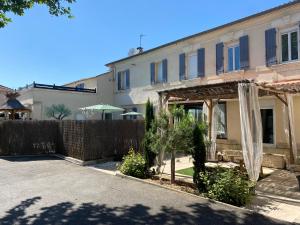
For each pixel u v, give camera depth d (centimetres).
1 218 606
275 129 1252
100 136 1358
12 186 877
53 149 1622
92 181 942
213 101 1288
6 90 2647
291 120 1103
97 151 1338
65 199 742
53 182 930
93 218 609
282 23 1233
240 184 719
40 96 2012
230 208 673
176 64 1780
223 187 716
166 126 900
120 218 610
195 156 825
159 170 1011
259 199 745
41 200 734
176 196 768
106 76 2339
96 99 2277
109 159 1362
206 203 709
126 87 2216
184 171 1091
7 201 724
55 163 1302
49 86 2059
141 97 2062
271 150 1262
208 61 1567
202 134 834
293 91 1047
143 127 1564
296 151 1117
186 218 611
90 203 709
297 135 1176
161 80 1906
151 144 946
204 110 1334
